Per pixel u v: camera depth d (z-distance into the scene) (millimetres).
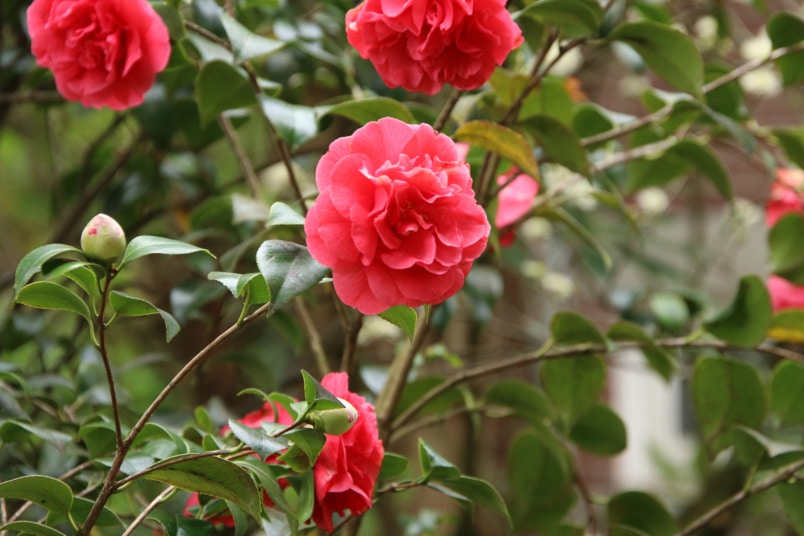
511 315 3066
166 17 1757
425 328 1850
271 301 1521
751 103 3156
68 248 1537
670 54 1772
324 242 1505
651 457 3611
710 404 1960
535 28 1900
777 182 2049
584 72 2859
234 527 1659
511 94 1862
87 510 1637
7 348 2021
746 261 3148
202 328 2861
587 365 1933
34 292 1566
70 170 2471
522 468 2049
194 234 2006
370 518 3064
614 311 2533
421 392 1974
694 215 3023
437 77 1631
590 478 4055
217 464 1554
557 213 1914
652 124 1994
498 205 1885
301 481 1625
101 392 1910
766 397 1939
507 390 1962
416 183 1509
